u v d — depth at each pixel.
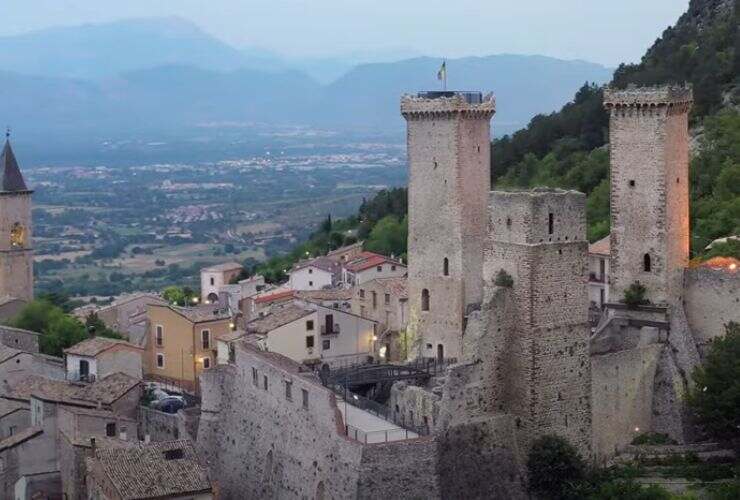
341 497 128.12
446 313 177.50
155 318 198.38
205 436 160.25
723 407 136.88
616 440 144.88
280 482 143.75
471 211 176.38
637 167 155.12
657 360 150.12
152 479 135.00
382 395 159.62
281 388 144.88
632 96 154.38
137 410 169.75
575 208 138.00
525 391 135.88
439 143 176.38
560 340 137.38
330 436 132.12
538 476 134.38
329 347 183.50
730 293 150.88
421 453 128.00
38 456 157.25
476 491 131.38
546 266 136.00
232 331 194.25
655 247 153.88
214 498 137.62
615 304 156.75
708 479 135.75
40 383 174.50
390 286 196.00
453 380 132.38
